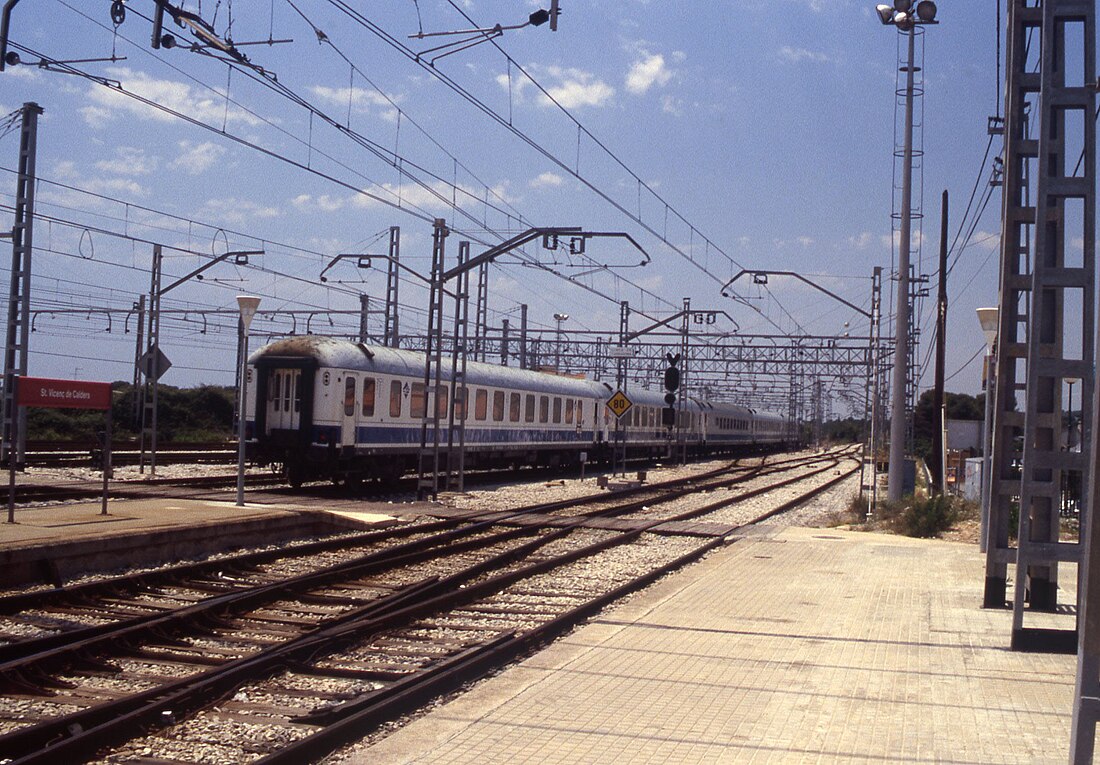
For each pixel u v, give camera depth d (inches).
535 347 2287.2
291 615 440.1
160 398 2426.2
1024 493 390.3
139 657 353.1
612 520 899.4
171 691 297.7
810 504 1268.5
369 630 402.0
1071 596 524.7
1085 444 381.1
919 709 305.1
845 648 387.9
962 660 371.2
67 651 335.3
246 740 267.9
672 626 425.4
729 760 254.5
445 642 396.5
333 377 1050.1
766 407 4097.0
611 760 252.2
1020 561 388.8
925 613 463.5
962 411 3260.3
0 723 276.8
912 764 254.7
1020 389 480.1
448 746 260.7
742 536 804.6
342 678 337.7
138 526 596.1
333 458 1047.6
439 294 1026.7
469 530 771.4
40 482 1004.6
